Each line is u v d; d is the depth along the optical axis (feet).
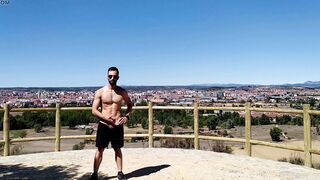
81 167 22.68
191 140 35.32
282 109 23.91
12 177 20.01
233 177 19.75
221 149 36.52
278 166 22.62
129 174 20.56
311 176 19.95
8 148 26.84
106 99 19.13
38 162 24.36
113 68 19.11
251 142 25.82
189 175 20.24
